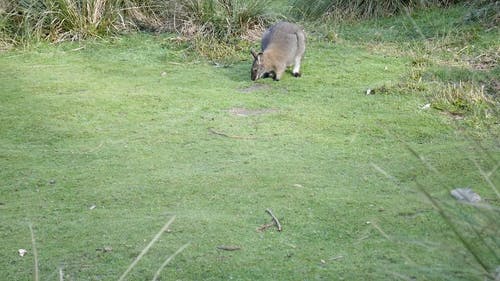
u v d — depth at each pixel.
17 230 4.76
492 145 6.07
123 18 10.12
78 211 5.04
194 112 7.15
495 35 8.96
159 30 10.05
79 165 5.89
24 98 7.57
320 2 10.59
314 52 9.18
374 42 9.44
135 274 4.16
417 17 10.02
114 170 5.76
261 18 10.02
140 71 8.61
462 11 9.94
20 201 5.23
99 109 7.23
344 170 5.66
